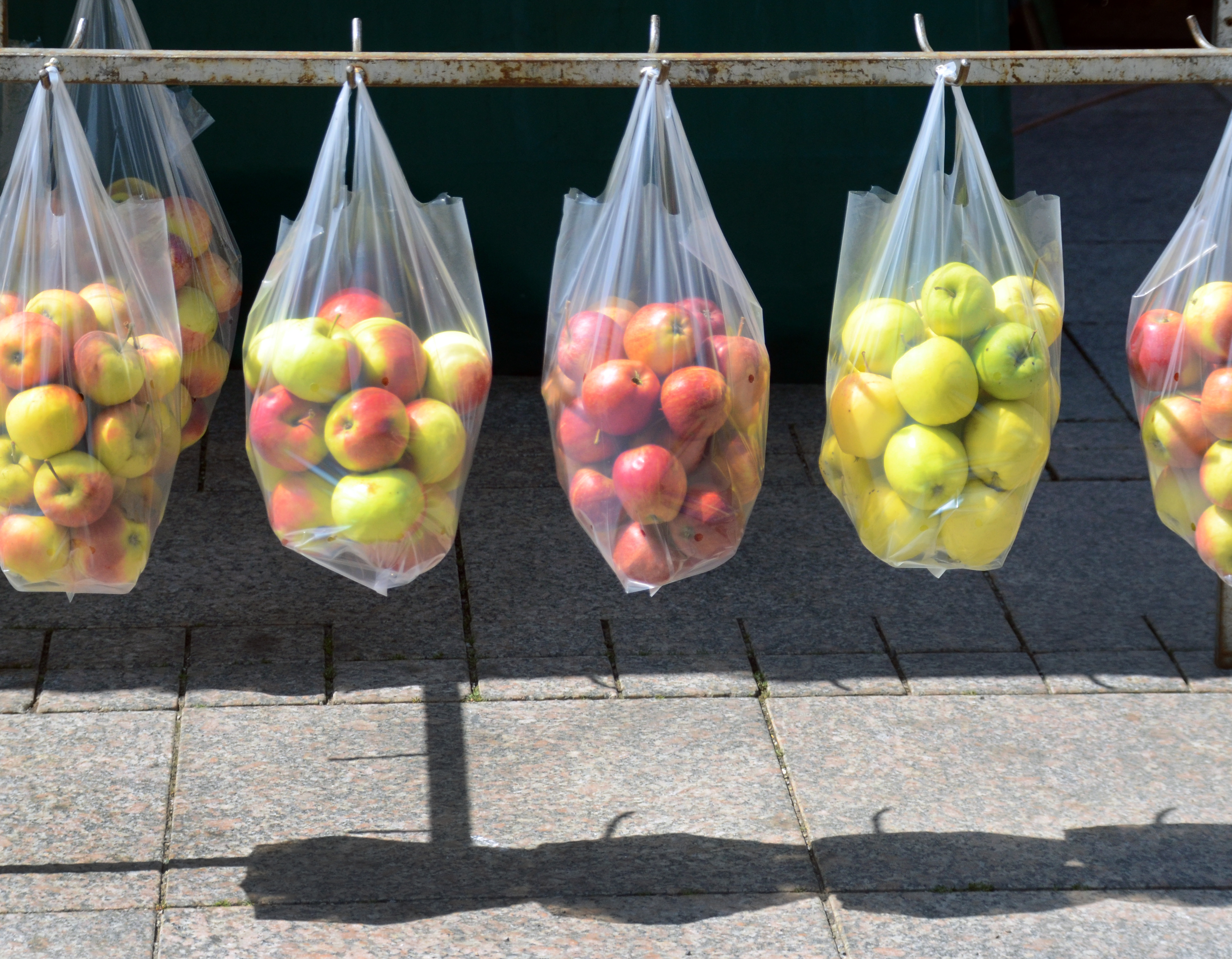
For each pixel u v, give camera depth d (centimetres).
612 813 282
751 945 249
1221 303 235
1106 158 715
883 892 263
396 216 238
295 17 428
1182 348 240
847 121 448
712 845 274
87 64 217
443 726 307
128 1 311
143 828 272
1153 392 248
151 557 366
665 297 236
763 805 286
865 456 233
